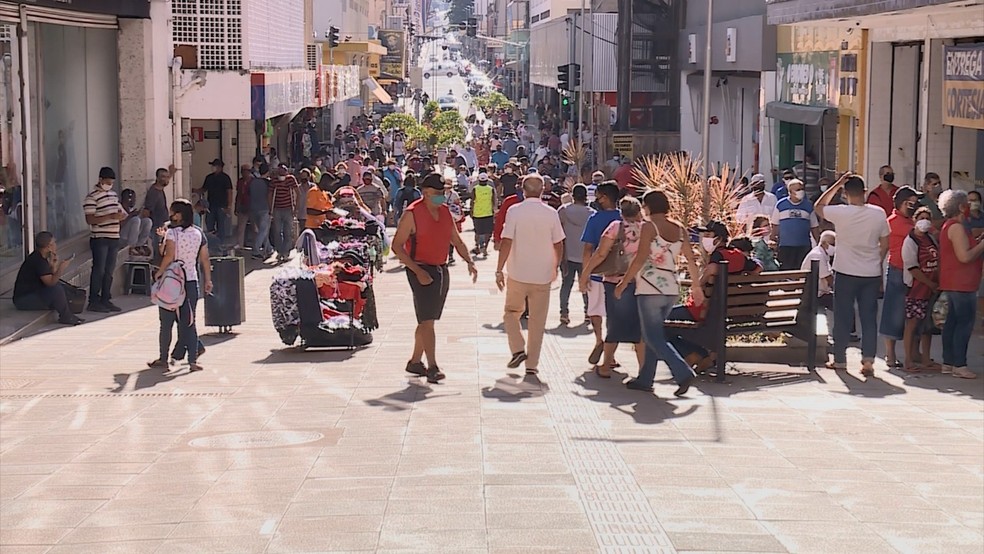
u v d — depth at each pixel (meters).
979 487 8.78
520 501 8.16
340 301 16.03
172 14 29.19
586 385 12.99
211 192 29.66
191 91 28.81
